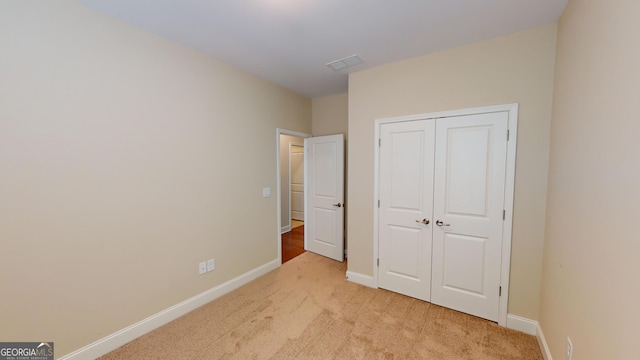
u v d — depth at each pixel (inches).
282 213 208.8
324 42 88.0
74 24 65.4
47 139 61.9
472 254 90.4
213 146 101.3
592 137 47.8
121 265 76.0
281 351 73.7
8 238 57.6
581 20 55.3
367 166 112.7
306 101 155.0
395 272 107.9
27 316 60.5
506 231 83.8
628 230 35.4
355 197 116.6
